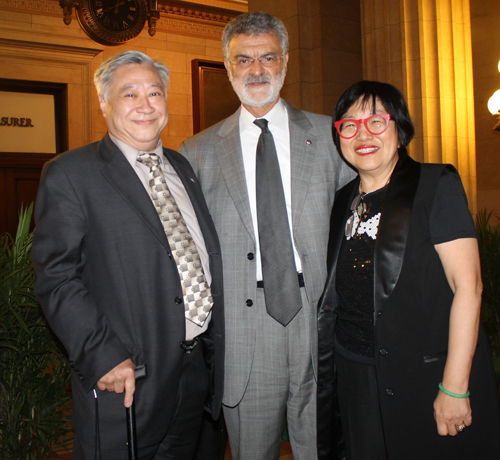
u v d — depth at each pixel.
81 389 1.41
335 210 1.64
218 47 7.71
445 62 3.84
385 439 1.34
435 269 1.34
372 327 1.41
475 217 3.91
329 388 1.59
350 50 4.91
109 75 1.52
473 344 1.25
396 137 1.47
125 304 1.42
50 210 1.37
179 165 1.74
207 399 1.76
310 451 1.74
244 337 1.70
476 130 5.81
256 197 1.71
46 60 6.59
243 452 1.75
